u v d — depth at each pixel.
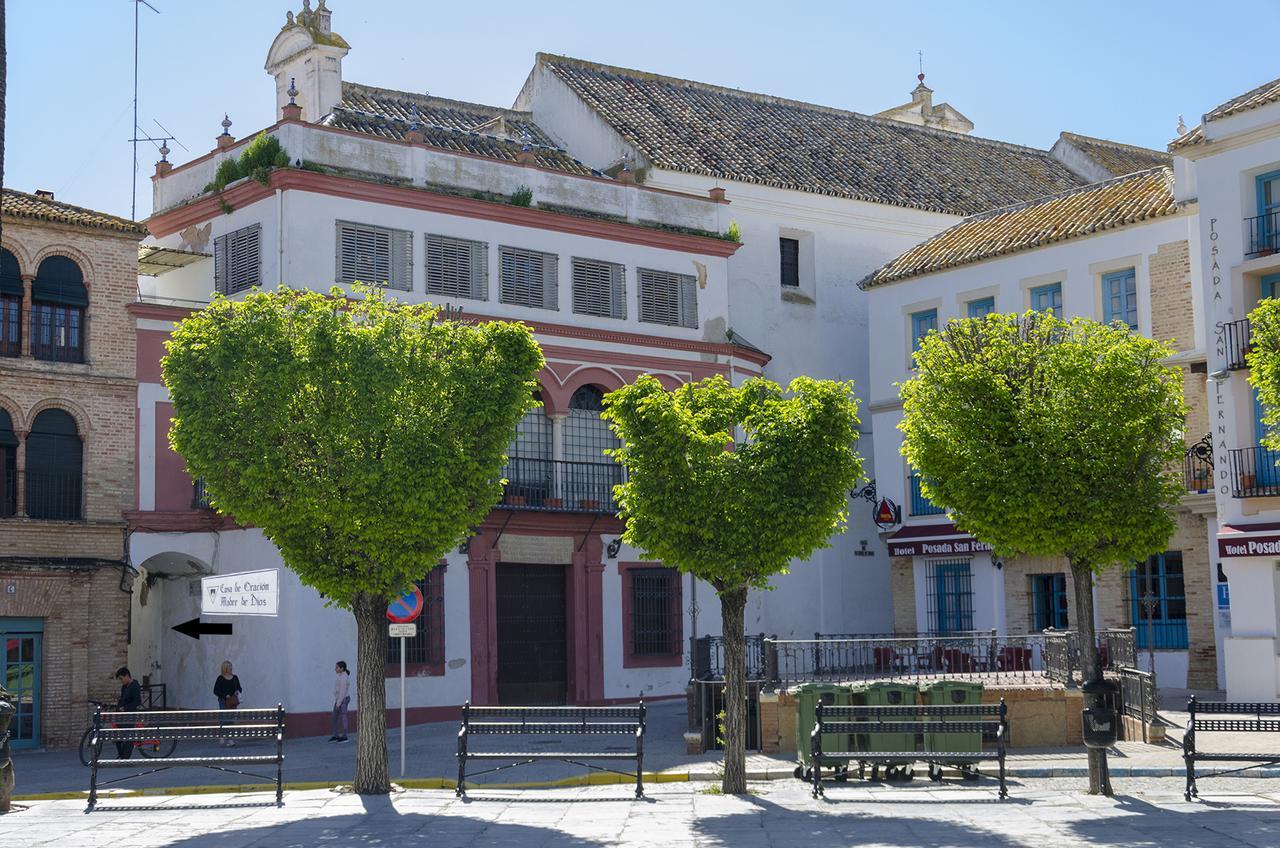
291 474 18.44
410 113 39.41
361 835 15.27
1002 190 47.94
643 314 36.47
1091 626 20.36
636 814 16.78
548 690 33.84
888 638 25.48
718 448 18.81
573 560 34.31
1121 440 19.91
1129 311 34.41
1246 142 29.89
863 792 18.45
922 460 20.56
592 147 41.34
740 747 18.91
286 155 31.52
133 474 30.53
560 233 35.19
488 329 19.84
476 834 15.22
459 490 19.05
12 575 28.70
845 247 43.12
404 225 32.75
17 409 29.25
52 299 30.05
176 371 18.67
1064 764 20.30
